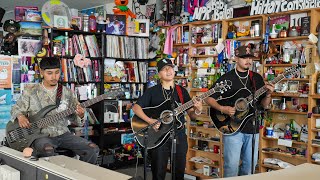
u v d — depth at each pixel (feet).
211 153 16.69
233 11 15.87
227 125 12.20
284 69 14.61
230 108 12.01
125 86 18.85
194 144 17.42
